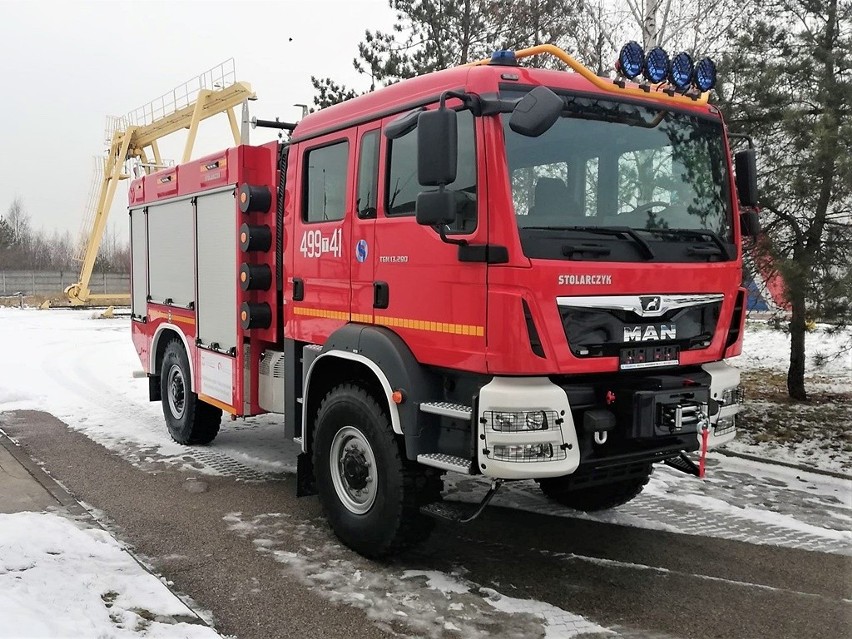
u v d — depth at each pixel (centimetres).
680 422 394
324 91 1312
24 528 429
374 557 437
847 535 495
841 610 386
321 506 504
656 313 396
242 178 576
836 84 724
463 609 379
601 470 416
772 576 429
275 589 398
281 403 562
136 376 1161
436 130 346
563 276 362
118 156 2848
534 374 361
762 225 786
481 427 360
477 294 368
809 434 771
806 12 809
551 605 386
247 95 2161
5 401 948
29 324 2309
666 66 426
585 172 391
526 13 1212
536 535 491
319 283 495
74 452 691
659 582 418
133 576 388
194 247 666
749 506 554
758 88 771
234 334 593
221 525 499
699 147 448
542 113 336
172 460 668
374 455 427
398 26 1259
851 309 683
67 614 322
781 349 1464
